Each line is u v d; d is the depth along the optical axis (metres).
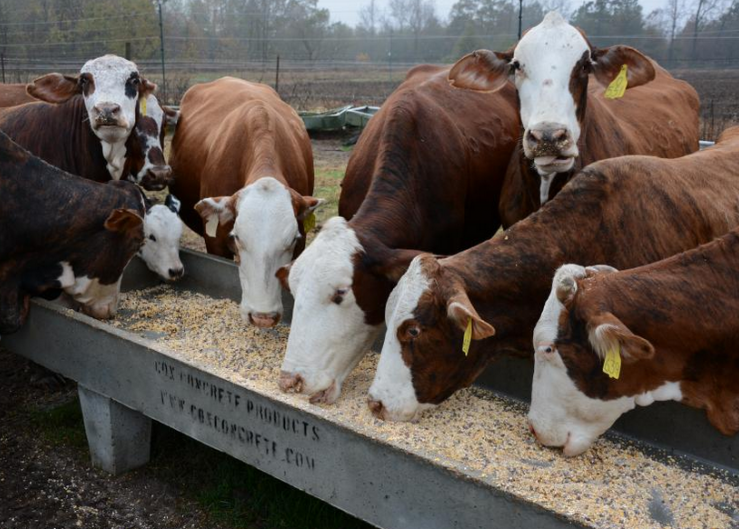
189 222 6.80
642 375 3.12
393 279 3.76
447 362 3.49
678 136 5.97
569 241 3.64
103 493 4.20
